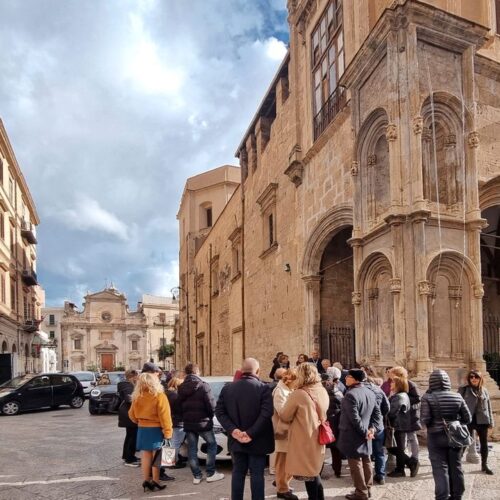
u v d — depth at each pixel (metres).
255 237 21.55
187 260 41.44
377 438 6.86
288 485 6.70
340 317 14.90
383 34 10.48
